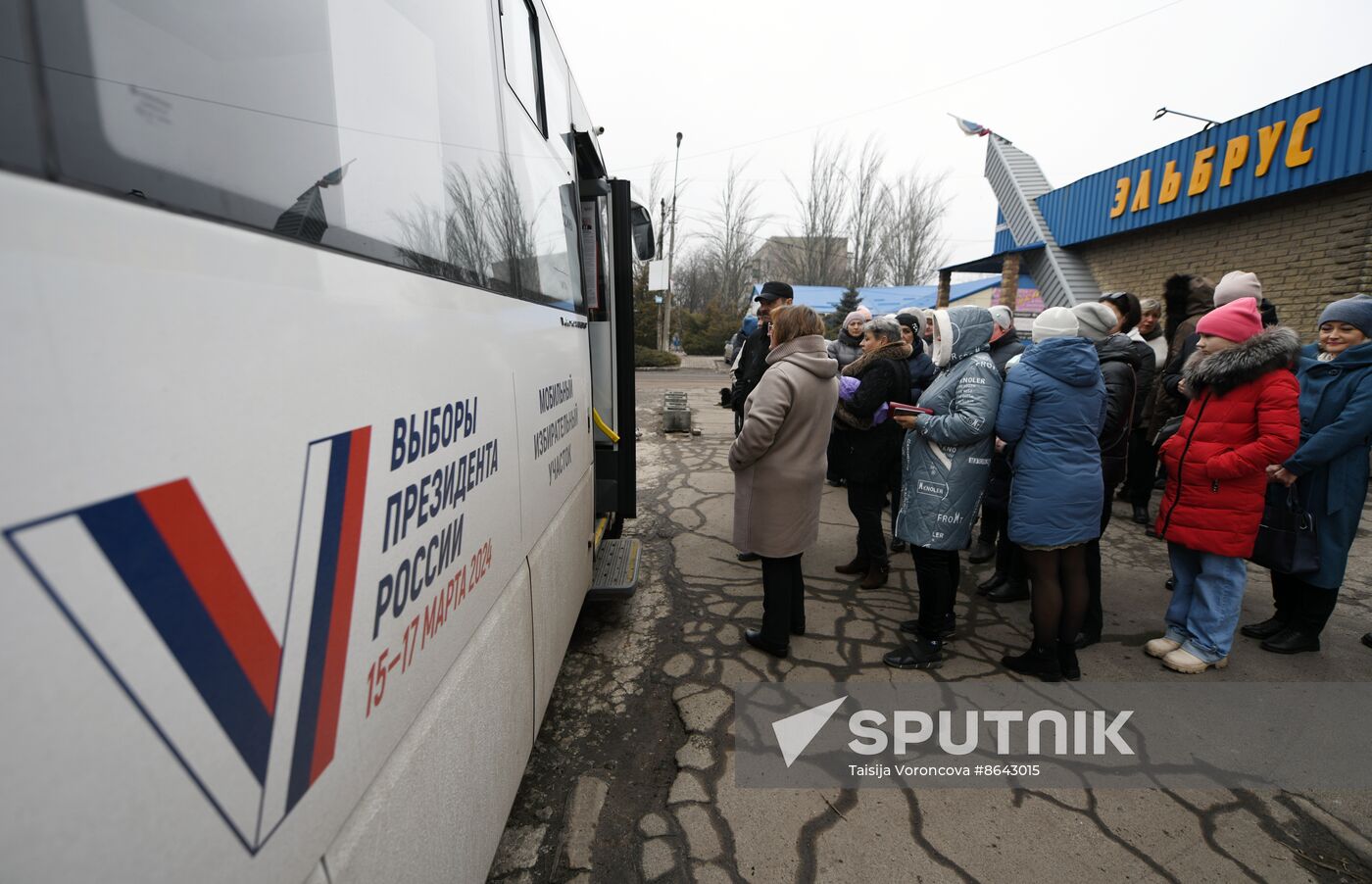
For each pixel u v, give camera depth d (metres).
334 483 0.83
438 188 1.30
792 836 2.04
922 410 2.93
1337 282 6.32
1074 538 2.70
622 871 1.91
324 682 0.82
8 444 0.45
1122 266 9.25
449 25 1.43
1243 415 2.74
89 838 0.50
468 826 1.35
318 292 0.82
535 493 1.92
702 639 3.30
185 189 0.65
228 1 0.75
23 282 0.47
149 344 0.56
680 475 6.68
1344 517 2.94
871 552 3.86
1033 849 2.01
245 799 0.67
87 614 0.50
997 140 12.45
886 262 38.31
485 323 1.48
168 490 0.57
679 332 33.59
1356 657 3.13
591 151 3.35
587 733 2.56
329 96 0.94
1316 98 6.19
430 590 1.15
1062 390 2.63
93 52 0.58
